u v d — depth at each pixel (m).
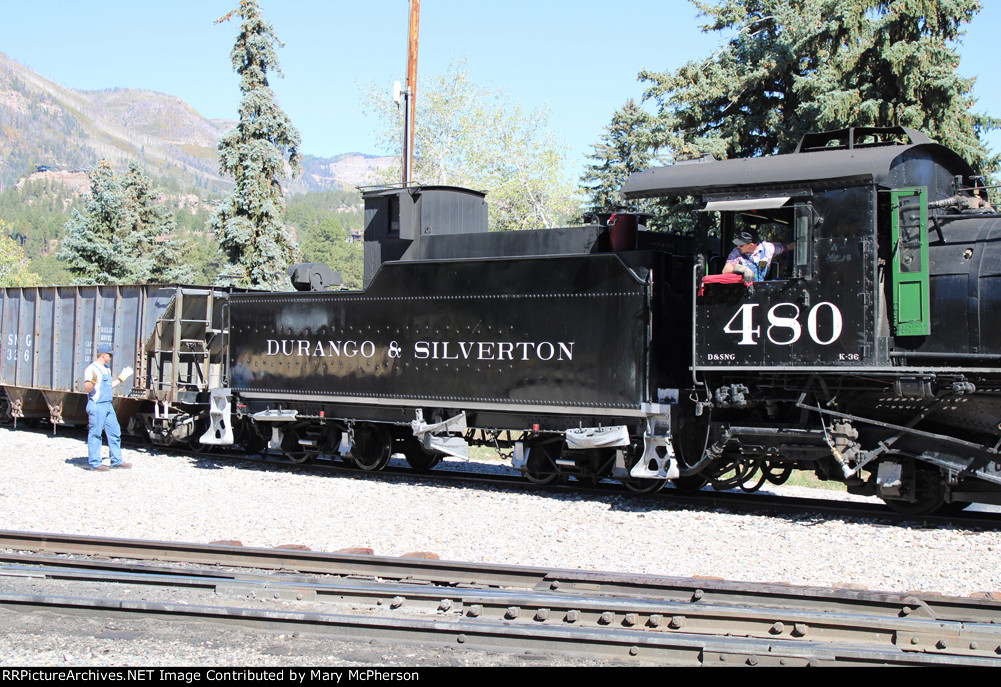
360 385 11.72
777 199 8.72
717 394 9.11
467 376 10.78
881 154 8.32
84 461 13.20
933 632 4.73
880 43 16.88
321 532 8.31
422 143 33.88
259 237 26.00
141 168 34.12
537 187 35.16
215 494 10.40
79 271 33.25
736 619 4.97
